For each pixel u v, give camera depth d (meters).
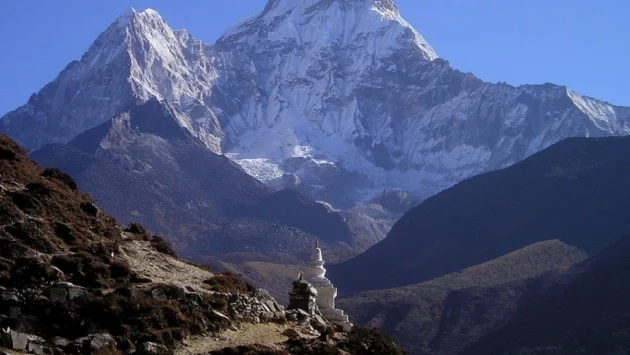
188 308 44.66
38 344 39.84
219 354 42.16
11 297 41.31
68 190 51.25
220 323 44.94
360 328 50.50
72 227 47.19
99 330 41.97
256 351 42.72
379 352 48.09
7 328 39.66
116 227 51.56
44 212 47.56
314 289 53.62
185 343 42.91
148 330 42.47
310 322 49.78
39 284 42.56
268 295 50.66
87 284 43.78
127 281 45.00
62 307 41.84
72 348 40.44
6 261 42.84
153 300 43.88
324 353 44.84
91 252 46.03
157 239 53.19
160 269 48.31
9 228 44.81
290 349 44.31
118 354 40.97
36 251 44.34
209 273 50.31
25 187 49.16
